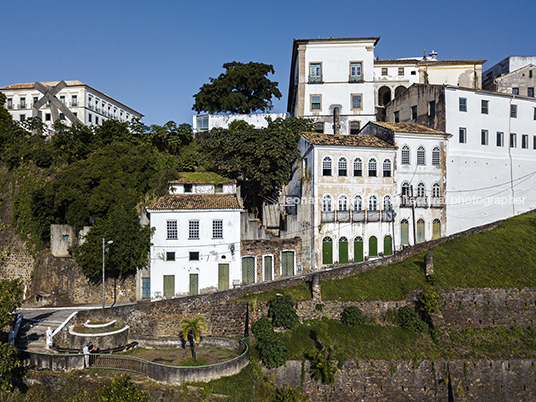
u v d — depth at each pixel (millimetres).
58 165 44906
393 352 29344
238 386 25266
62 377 25359
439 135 42469
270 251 37188
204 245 34844
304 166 42031
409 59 59688
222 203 35781
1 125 50188
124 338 28688
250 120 53531
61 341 28562
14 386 25875
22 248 40844
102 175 38500
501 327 32625
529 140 48344
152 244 34469
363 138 42469
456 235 41000
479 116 45375
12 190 44844
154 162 42125
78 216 37531
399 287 33969
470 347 30281
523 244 39125
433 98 45375
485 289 33531
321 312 31672
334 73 52625
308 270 39000
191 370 24750
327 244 39062
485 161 45344
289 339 29391
